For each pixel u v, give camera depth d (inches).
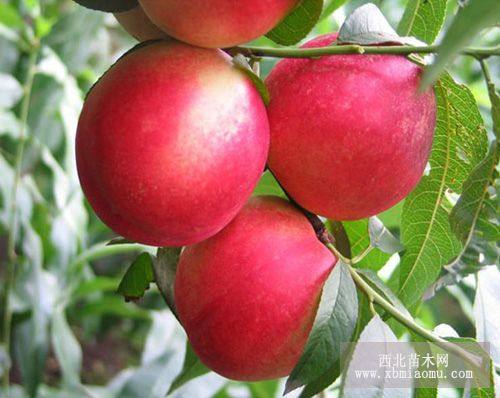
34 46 24.9
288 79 12.7
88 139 11.8
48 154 26.8
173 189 11.5
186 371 16.1
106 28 33.9
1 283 26.5
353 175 12.6
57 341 25.8
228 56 12.3
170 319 26.4
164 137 11.4
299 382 12.2
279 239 13.0
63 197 26.6
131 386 24.4
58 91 25.5
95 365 43.0
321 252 13.2
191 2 11.4
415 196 14.7
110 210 12.0
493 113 12.4
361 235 15.7
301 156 12.6
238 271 12.8
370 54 12.5
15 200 23.5
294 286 12.8
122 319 41.6
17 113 25.9
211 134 11.5
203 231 12.1
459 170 14.3
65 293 26.8
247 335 12.8
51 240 26.9
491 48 12.3
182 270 13.5
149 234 12.0
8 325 23.6
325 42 13.1
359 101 12.3
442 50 8.3
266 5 11.6
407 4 15.0
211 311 13.0
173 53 11.9
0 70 25.1
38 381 24.9
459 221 12.9
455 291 25.9
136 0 12.8
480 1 8.3
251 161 12.0
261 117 12.1
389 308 12.7
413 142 12.8
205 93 11.6
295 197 13.3
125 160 11.4
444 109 13.7
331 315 12.3
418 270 15.2
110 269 41.9
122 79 11.7
